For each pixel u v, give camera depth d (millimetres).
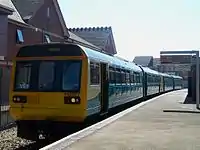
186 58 27031
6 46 25094
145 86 31047
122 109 22312
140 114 17922
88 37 48031
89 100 12664
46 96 12297
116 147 9148
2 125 16641
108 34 48281
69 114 12164
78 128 12445
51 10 33625
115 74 17906
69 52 12484
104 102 15625
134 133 11555
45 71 12516
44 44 12750
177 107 22656
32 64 12711
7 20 25078
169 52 24516
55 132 12453
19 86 12711
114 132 11719
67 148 8930
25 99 12539
